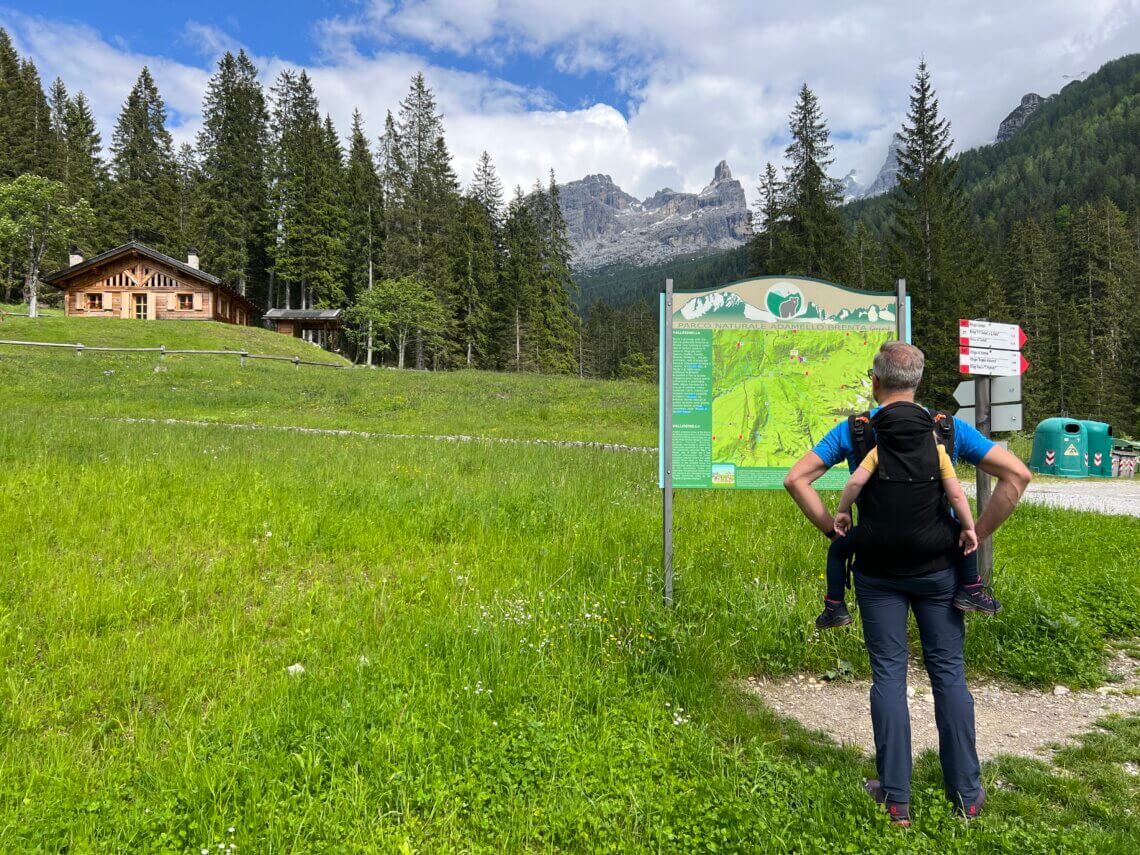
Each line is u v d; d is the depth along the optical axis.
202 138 62.34
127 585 4.97
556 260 64.00
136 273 44.31
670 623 4.64
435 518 7.33
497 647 4.05
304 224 55.50
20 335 29.61
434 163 60.84
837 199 41.75
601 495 9.01
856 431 2.88
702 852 2.50
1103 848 2.57
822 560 6.34
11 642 3.99
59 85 75.88
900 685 2.76
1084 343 57.22
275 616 4.84
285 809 2.61
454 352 61.22
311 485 8.40
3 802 2.60
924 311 30.72
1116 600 5.63
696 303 5.34
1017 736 3.69
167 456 9.84
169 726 3.26
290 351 38.25
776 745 3.44
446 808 2.68
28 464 8.51
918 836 2.54
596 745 3.15
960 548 2.76
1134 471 18.66
